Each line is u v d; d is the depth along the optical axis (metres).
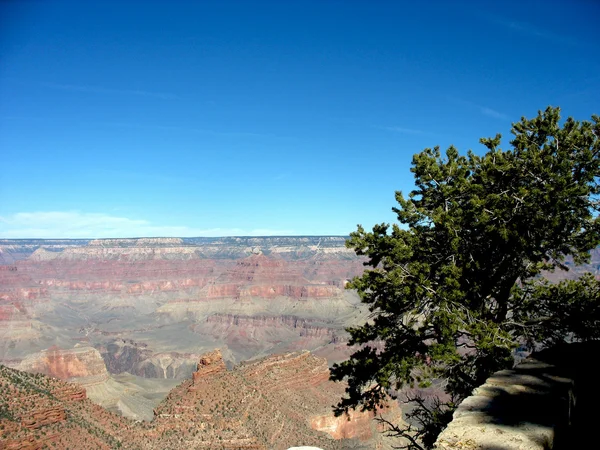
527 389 9.99
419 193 19.73
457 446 7.91
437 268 18.39
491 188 19.05
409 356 17.72
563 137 18.81
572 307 18.12
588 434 10.02
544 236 18.16
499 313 19.39
